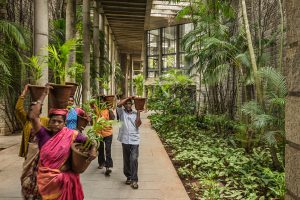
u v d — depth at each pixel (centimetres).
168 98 1677
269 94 681
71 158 308
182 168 722
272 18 1067
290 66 179
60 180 296
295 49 172
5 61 894
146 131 1483
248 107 690
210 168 716
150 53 3169
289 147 179
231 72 1341
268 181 571
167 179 638
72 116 487
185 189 583
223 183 632
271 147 685
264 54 903
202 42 1070
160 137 1289
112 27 2444
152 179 638
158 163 786
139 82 3184
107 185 594
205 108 1562
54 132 314
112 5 1803
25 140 401
